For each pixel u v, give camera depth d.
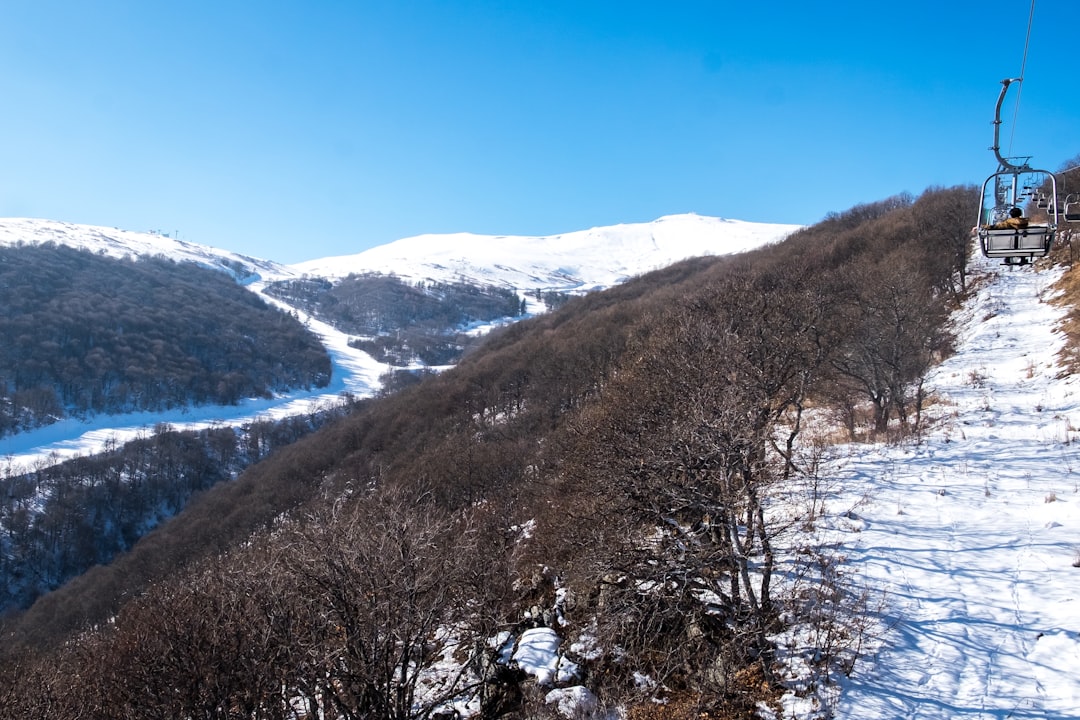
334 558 11.66
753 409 12.35
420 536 12.20
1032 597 10.67
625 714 11.38
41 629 44.66
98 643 17.22
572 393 46.94
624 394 20.81
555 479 23.33
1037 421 20.41
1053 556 11.70
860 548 13.16
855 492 16.22
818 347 19.86
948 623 10.50
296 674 11.16
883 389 23.02
